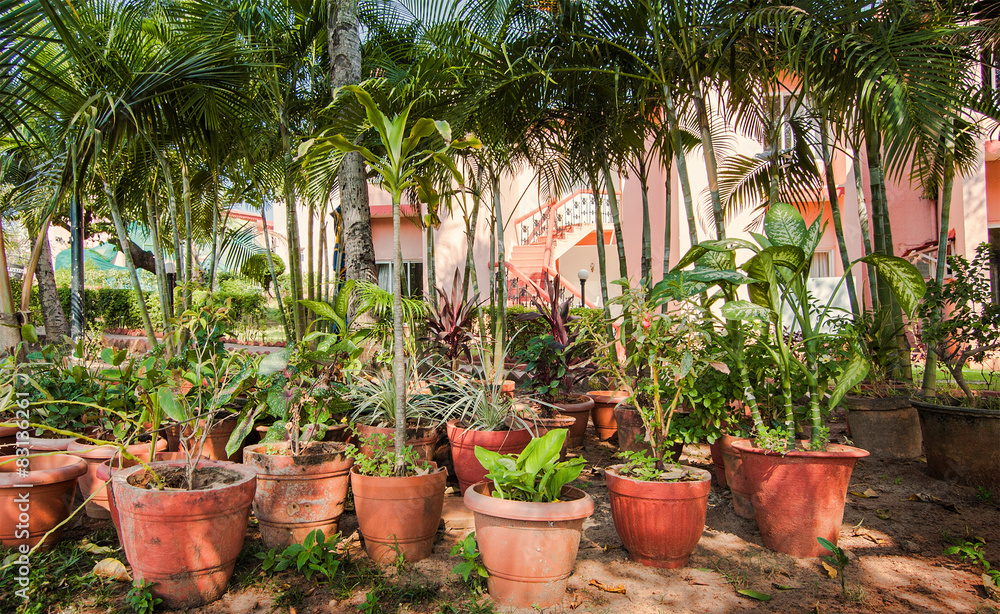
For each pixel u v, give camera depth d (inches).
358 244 181.5
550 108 189.5
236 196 266.1
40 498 100.1
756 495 108.1
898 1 127.8
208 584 87.0
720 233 152.3
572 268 543.2
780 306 113.3
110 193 191.2
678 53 150.0
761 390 121.5
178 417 92.9
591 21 161.3
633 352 118.5
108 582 91.3
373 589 90.0
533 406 171.3
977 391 162.2
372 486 99.3
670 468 109.3
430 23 205.3
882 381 176.1
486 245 465.4
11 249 479.8
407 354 159.5
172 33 196.9
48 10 112.3
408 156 113.0
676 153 159.0
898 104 114.4
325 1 194.7
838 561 92.2
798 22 129.1
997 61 151.9
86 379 141.9
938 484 139.5
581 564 101.4
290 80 209.2
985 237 324.5
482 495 89.7
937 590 90.1
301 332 196.7
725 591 91.0
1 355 141.3
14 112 142.5
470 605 85.5
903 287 105.5
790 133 231.8
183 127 175.0
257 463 106.0
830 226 391.5
